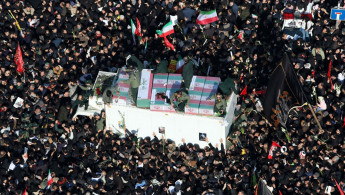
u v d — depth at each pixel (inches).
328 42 1272.1
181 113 1154.0
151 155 1170.0
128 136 1220.5
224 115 1132.5
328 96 1199.6
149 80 1184.2
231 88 1149.7
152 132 1208.2
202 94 1148.5
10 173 1190.9
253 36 1294.3
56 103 1248.2
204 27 1316.4
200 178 1154.7
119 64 1282.0
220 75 1227.9
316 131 1157.1
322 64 1256.8
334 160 1137.4
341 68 1250.0
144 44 1321.4
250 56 1268.5
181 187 1136.8
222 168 1146.0
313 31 1302.9
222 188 1133.1
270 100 1176.2
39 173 1171.9
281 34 1301.7
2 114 1256.8
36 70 1299.2
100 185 1148.5
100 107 1219.2
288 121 1176.8
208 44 1289.4
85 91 1238.3
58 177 1167.6
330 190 1109.7
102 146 1202.6
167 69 1202.6
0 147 1229.7
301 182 1118.4
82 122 1232.8
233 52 1283.2
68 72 1288.1
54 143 1215.6
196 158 1163.9
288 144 1152.2
